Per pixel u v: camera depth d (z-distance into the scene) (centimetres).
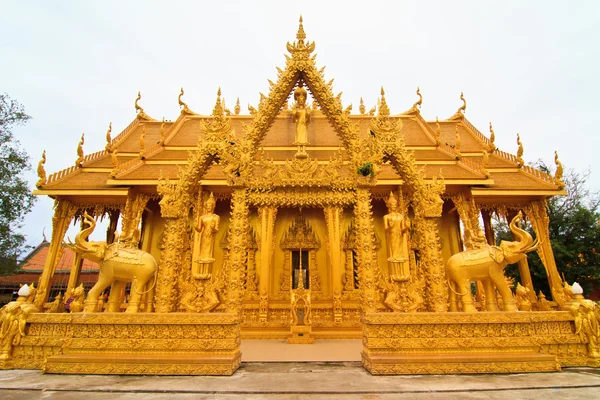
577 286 905
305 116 1950
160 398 593
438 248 998
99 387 652
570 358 816
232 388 648
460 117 2759
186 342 788
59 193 1784
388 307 985
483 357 763
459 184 1827
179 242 1014
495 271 901
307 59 1130
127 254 898
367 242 1013
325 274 1955
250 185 1102
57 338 824
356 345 1295
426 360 759
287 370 803
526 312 830
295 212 2084
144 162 2038
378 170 1059
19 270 3278
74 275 1819
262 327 1588
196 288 983
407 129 2552
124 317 809
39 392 624
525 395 602
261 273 1750
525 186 1891
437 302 942
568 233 2755
